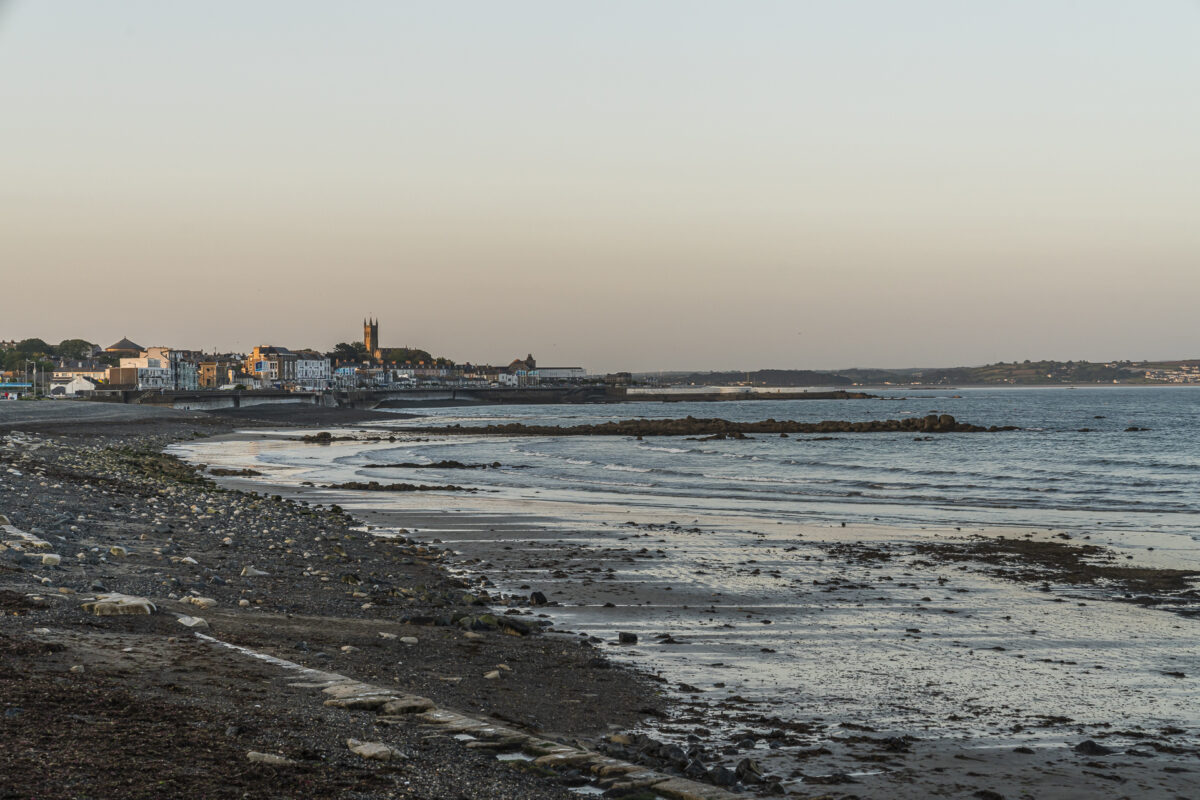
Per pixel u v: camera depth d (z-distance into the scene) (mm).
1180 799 9711
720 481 51938
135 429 98875
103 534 21812
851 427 119375
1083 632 17266
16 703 8734
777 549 27203
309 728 9047
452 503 39688
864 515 36156
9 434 68500
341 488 46438
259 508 32500
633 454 76438
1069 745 11305
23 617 12078
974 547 27781
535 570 23391
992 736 11594
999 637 16844
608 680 13430
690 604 19453
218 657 11500
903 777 10133
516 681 12820
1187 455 69625
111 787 7035
